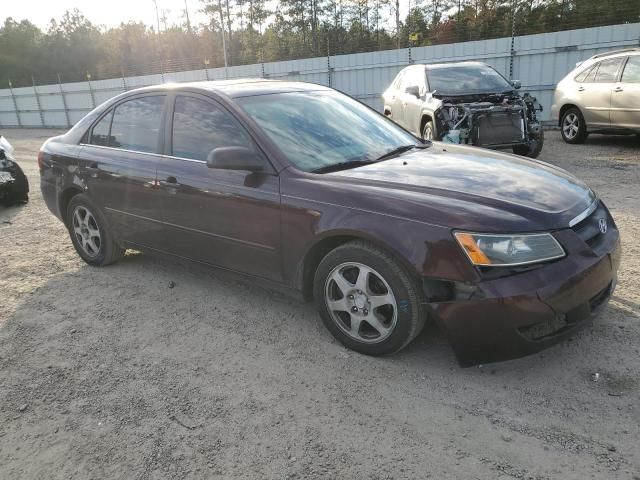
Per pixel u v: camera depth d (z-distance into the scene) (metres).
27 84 74.44
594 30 13.55
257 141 3.50
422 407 2.73
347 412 2.73
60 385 3.14
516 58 14.78
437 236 2.76
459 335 2.78
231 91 3.88
